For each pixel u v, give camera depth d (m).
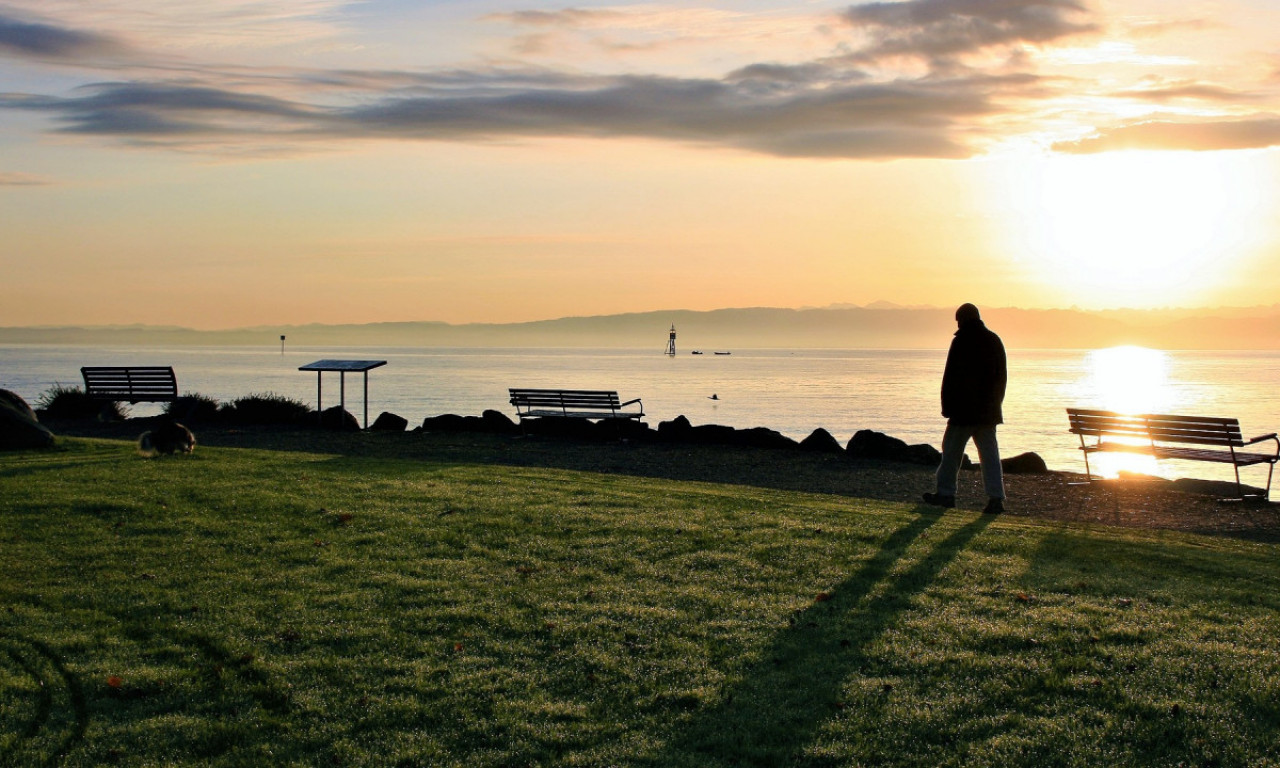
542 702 6.34
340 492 12.77
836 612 8.03
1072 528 11.70
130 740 5.77
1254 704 6.25
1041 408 71.38
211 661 6.95
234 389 77.75
